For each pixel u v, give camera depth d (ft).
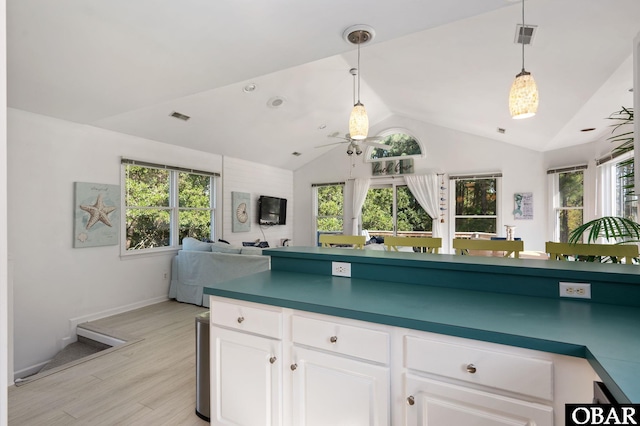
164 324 12.37
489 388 3.51
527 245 19.15
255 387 5.06
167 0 5.73
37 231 11.37
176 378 8.25
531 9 7.69
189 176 17.62
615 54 8.44
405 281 5.90
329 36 6.91
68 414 6.77
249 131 18.03
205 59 7.84
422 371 3.84
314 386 4.56
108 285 13.55
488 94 13.75
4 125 1.71
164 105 13.43
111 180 13.70
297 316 4.68
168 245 16.37
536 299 4.78
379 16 6.22
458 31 9.65
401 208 22.77
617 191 14.64
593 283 4.65
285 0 5.73
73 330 12.30
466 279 5.41
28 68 8.07
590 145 16.56
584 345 3.13
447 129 21.29
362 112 9.57
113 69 8.22
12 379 7.97
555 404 3.23
